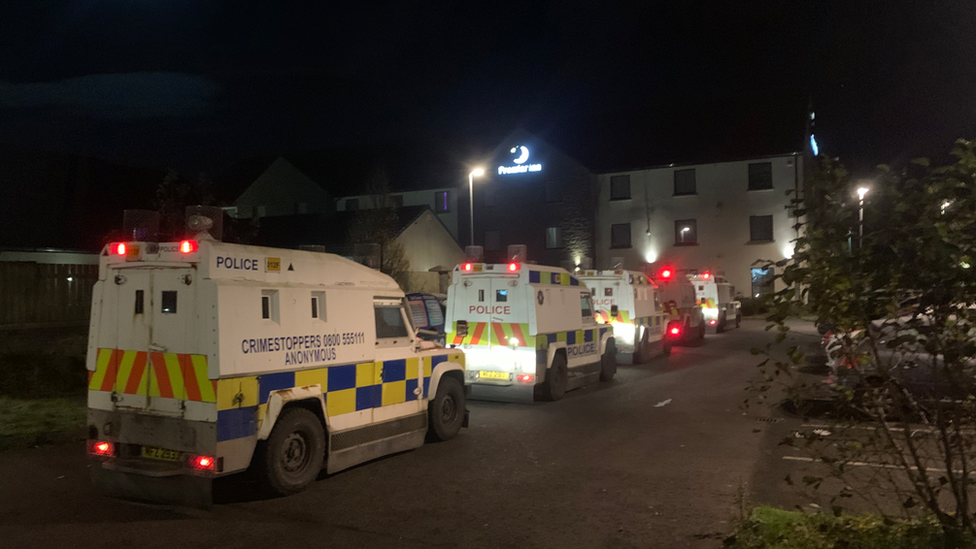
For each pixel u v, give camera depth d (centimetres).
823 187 431
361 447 759
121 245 645
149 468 609
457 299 1255
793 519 551
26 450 827
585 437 944
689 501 654
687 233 4156
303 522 595
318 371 701
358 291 768
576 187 4372
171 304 624
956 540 423
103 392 650
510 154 4528
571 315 1345
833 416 484
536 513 621
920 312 424
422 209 3569
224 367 601
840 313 425
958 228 408
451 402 937
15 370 1168
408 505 645
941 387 439
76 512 614
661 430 988
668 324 2038
